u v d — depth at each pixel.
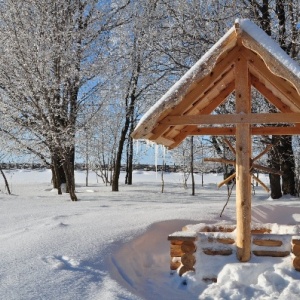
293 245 5.00
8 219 8.42
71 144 13.91
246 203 5.29
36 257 5.29
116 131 22.61
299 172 16.25
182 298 4.81
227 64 5.38
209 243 5.49
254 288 4.76
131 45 15.97
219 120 5.37
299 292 4.57
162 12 14.80
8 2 12.98
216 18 13.12
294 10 12.58
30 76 12.65
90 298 4.19
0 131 14.82
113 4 16.14
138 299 4.29
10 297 4.09
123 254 5.74
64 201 12.78
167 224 7.00
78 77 14.15
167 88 15.16
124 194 16.28
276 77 5.23
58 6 13.70
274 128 6.67
